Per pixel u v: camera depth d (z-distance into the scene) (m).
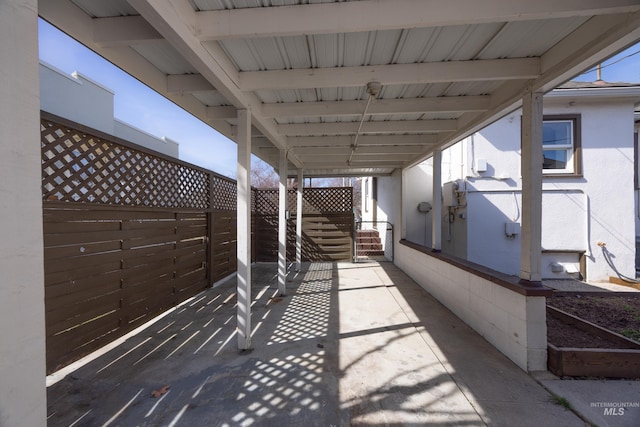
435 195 4.61
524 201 2.58
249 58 2.34
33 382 0.92
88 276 2.70
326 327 3.37
